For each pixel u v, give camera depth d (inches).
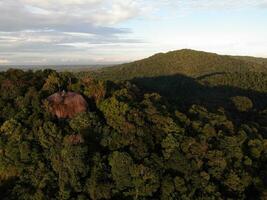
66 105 2340.1
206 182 2098.9
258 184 2345.0
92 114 2253.9
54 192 1951.3
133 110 2293.3
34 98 2373.3
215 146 2395.4
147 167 1974.7
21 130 2153.1
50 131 2102.6
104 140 2137.1
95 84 2581.2
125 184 1958.7
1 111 2431.1
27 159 2062.0
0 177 2075.5
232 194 2207.2
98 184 1913.1
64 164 1950.1
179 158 2113.7
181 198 2015.3
